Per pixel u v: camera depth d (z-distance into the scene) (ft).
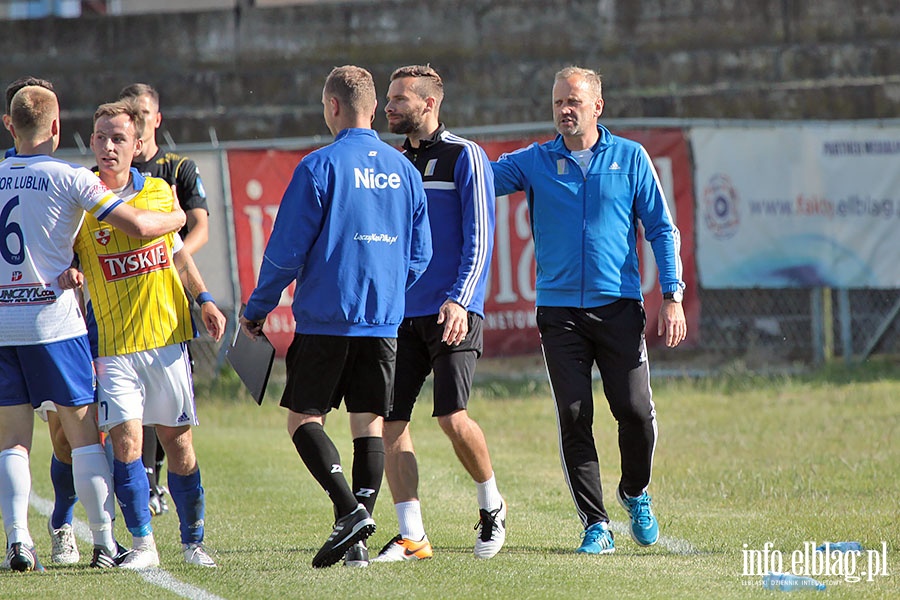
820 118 175.01
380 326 61.00
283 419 140.26
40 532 78.02
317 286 59.98
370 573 59.52
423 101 66.28
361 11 190.80
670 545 69.10
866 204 161.79
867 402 138.72
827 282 161.99
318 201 59.36
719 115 174.50
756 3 187.62
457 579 57.82
